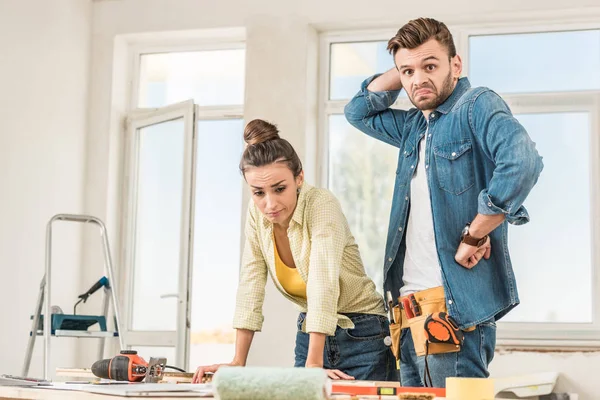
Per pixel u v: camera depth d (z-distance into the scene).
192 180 4.96
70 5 5.27
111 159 5.43
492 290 2.31
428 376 2.18
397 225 2.48
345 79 5.19
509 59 4.93
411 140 2.51
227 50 5.50
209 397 1.49
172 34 5.44
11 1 4.72
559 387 4.46
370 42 5.18
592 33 4.85
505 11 4.79
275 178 2.12
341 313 2.41
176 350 4.82
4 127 4.63
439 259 2.31
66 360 5.16
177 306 4.90
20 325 4.71
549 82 4.88
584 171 4.74
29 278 4.82
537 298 4.71
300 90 5.05
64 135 5.18
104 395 1.56
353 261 2.39
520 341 4.59
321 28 5.19
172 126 5.29
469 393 1.47
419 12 4.93
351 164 5.10
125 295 5.31
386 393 1.56
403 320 2.36
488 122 2.24
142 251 5.34
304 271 2.28
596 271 4.64
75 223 5.28
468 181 2.32
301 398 1.16
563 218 4.73
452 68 2.37
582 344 4.50
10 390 1.76
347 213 5.05
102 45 5.48
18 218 4.73
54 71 5.09
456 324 2.22
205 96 5.49
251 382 1.17
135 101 5.56
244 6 5.23
